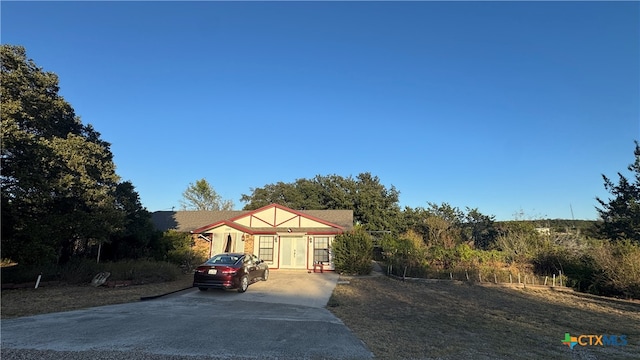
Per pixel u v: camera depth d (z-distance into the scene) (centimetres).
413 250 2338
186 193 5816
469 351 697
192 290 1480
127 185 2219
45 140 1412
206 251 2545
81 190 1590
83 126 2105
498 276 2019
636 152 2398
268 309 1110
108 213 1684
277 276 2019
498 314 1113
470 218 3856
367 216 4328
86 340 700
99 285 1450
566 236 2427
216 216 3188
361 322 957
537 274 2092
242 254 1602
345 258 2234
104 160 2038
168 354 624
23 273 1389
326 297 1375
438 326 924
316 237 2492
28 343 670
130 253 2298
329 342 740
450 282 1950
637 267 1482
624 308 1271
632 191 2373
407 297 1428
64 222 1494
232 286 1373
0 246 1316
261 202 4934
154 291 1383
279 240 2514
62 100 1830
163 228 2939
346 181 4706
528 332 879
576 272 1894
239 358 618
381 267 2562
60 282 1446
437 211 3997
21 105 1468
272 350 670
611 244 1777
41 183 1321
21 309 988
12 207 1336
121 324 842
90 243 2228
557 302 1384
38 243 1359
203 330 806
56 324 829
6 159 1302
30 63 1656
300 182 5106
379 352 680
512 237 2519
